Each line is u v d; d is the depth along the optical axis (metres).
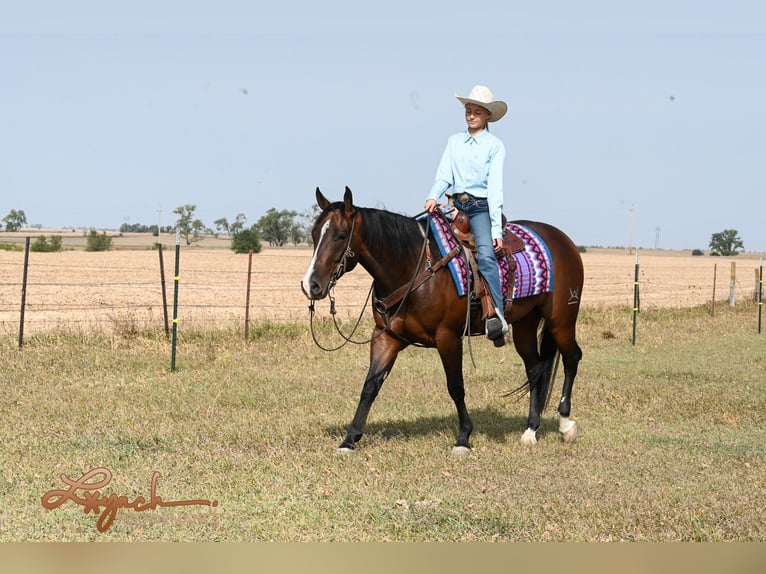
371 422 10.06
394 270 8.27
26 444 8.48
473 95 8.54
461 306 8.50
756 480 7.84
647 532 6.31
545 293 9.39
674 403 11.84
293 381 12.82
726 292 43.34
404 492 7.21
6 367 13.24
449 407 11.26
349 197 7.93
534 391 9.62
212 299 28.84
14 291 30.64
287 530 6.22
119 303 26.23
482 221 8.60
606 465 8.33
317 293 7.80
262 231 115.12
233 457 8.16
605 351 18.12
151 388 12.00
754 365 16.22
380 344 8.65
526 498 7.05
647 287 47.62
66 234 164.38
